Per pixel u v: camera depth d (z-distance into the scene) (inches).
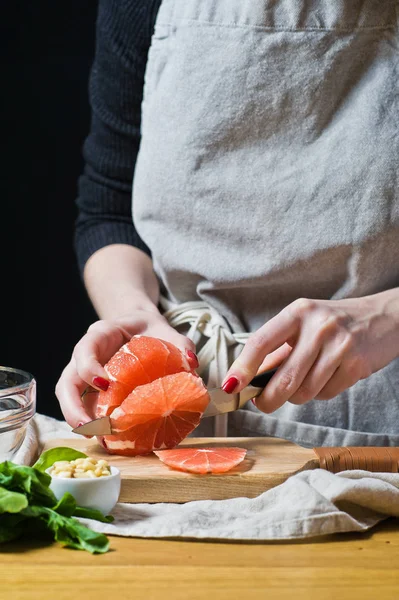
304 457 59.7
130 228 83.9
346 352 61.6
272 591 42.3
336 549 48.0
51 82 145.0
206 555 46.6
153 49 75.7
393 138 67.9
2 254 147.3
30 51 144.3
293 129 69.9
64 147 146.4
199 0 71.6
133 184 78.4
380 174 67.6
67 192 147.3
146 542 48.2
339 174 68.3
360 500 51.8
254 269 71.2
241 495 56.6
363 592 42.3
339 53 68.6
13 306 148.3
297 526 49.1
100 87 84.3
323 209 68.7
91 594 41.5
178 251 73.9
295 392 63.2
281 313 62.5
